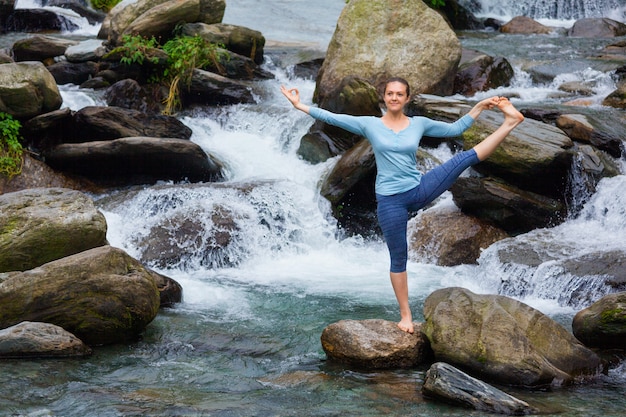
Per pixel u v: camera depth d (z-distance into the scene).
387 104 6.06
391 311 7.92
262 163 12.06
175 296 8.07
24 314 6.61
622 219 9.38
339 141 11.76
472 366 6.12
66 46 14.57
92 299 6.74
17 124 11.08
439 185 6.04
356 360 6.34
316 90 13.54
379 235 10.56
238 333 7.18
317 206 10.72
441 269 9.47
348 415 5.40
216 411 5.43
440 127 6.12
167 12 14.76
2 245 7.41
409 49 13.08
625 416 5.44
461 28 19.03
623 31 17.36
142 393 5.75
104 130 11.41
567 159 9.81
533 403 5.65
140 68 13.70
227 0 20.61
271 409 5.49
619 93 12.27
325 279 9.19
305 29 18.69
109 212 10.31
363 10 13.38
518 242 9.09
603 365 6.31
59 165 11.21
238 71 14.65
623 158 10.27
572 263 8.41
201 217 9.85
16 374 6.01
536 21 18.45
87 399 5.60
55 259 7.59
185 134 12.05
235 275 9.34
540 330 6.26
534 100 12.91
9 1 17.39
